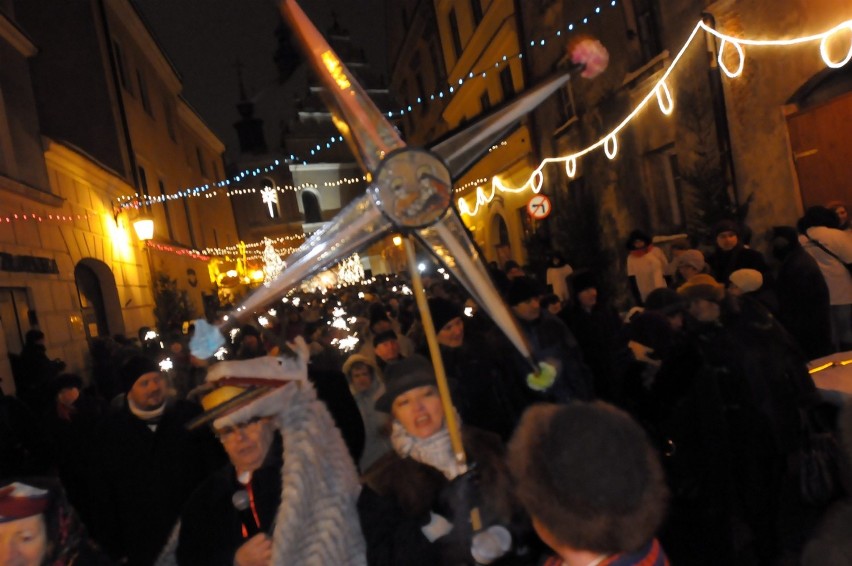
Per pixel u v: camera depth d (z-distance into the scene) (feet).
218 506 8.48
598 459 4.66
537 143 59.47
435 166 7.97
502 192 70.38
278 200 182.09
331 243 7.91
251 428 8.20
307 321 30.83
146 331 50.21
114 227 56.34
